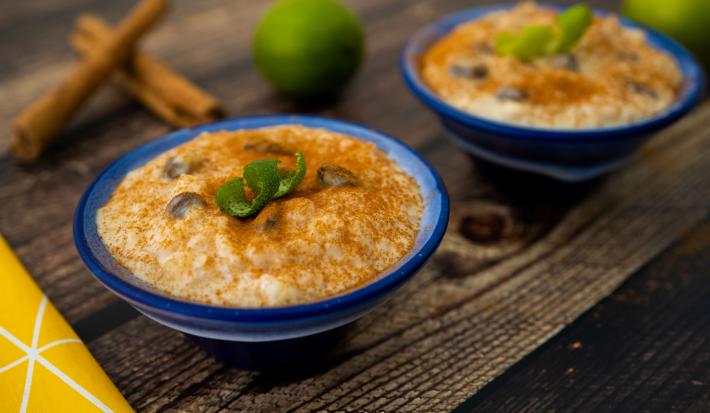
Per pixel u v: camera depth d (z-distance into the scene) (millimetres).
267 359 425
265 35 566
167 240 416
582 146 480
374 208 429
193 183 432
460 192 521
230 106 580
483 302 465
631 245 492
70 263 482
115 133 562
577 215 510
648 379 435
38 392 413
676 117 485
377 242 421
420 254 413
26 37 648
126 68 586
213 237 415
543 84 499
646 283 473
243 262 410
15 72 607
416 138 557
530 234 499
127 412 414
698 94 501
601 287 472
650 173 535
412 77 510
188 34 652
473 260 484
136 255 417
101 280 408
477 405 427
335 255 415
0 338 427
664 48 539
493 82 505
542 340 449
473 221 505
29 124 535
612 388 432
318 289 408
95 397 414
